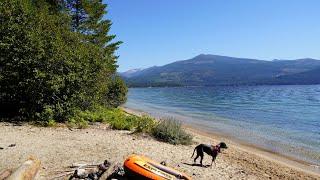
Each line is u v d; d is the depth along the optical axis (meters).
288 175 16.97
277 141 28.00
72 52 22.92
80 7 37.22
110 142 17.45
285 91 161.12
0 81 21.38
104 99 33.72
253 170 16.72
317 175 17.88
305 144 26.89
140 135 20.61
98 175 10.80
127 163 10.37
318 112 54.38
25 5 23.05
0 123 19.59
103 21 40.06
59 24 26.17
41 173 11.25
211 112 53.12
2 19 21.77
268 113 52.22
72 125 21.34
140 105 69.56
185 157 16.61
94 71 24.53
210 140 26.20
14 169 9.73
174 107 64.00
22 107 21.78
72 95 22.33
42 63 21.47
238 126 36.72
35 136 17.09
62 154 14.08
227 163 17.27
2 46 20.73
